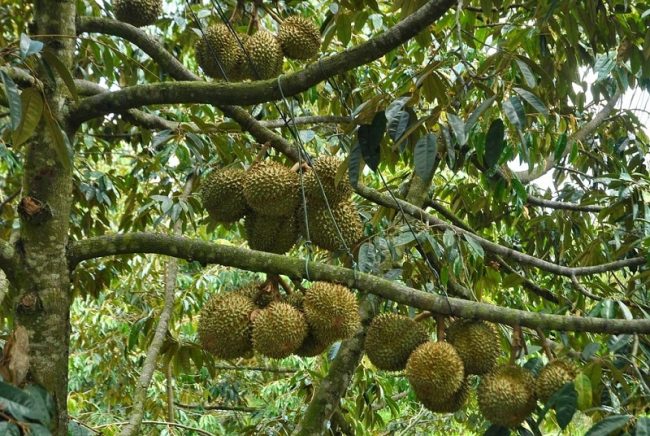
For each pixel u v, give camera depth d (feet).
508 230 17.81
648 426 6.48
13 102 5.59
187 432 23.43
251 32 12.18
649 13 11.46
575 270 12.92
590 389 7.25
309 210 9.21
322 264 8.18
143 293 23.21
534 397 8.41
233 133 11.46
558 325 7.94
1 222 15.55
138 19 12.13
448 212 15.01
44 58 6.28
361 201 15.81
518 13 13.84
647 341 9.21
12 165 15.29
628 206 14.61
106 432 20.53
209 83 8.01
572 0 10.86
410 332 8.95
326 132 16.52
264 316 8.45
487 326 8.79
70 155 6.46
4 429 5.08
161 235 8.09
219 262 8.09
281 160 12.91
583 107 16.90
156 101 8.10
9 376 6.31
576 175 18.90
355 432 17.49
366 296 12.01
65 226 8.11
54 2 8.52
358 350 11.60
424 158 7.21
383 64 16.90
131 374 23.91
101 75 15.64
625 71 13.33
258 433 17.80
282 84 7.82
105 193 16.01
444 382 8.34
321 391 11.33
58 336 7.90
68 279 8.11
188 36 16.40
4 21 16.55
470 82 8.58
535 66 8.27
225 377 27.66
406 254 13.66
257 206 8.95
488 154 7.91
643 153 17.26
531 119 13.89
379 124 7.69
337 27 12.24
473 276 15.24
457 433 26.03
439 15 7.43
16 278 7.93
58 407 7.73
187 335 24.07
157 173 17.16
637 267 15.12
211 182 9.51
